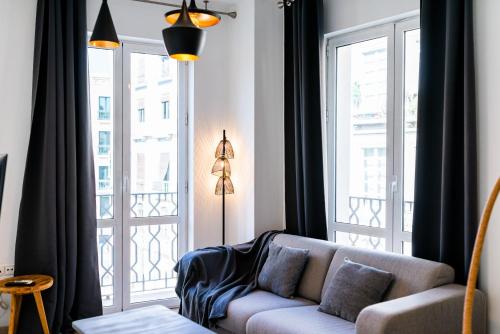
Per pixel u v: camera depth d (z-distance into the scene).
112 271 4.70
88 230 4.25
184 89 5.02
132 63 4.76
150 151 4.87
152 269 4.92
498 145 3.12
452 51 3.27
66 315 4.14
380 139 4.15
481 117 3.21
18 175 4.09
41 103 4.07
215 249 4.39
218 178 5.04
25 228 3.99
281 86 4.87
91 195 4.30
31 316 3.94
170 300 4.94
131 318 3.23
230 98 5.06
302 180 4.49
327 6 4.48
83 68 4.23
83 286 4.21
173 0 4.80
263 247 4.41
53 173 4.05
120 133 4.69
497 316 3.12
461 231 3.32
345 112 4.46
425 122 3.51
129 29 4.60
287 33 4.70
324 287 3.71
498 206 3.12
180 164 5.02
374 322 2.68
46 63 4.09
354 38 4.33
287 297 3.82
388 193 4.04
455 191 3.33
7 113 4.05
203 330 3.01
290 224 4.68
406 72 3.95
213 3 4.97
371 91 4.23
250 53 4.74
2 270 4.03
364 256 3.57
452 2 3.27
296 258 3.90
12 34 4.06
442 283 3.18
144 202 4.86
